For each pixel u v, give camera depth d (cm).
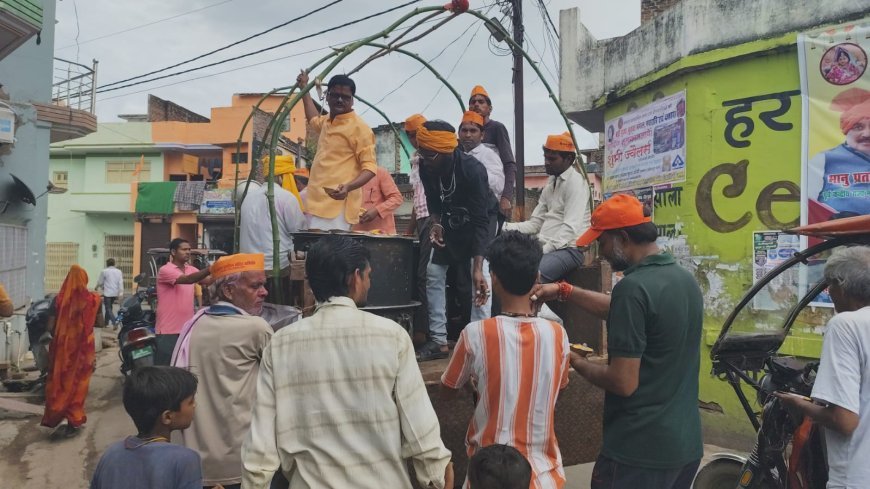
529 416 210
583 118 853
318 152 406
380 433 185
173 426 213
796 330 554
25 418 584
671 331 218
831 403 227
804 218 550
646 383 220
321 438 183
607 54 769
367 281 210
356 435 185
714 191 614
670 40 654
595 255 391
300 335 192
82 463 474
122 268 2297
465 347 217
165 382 208
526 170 1927
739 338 320
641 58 706
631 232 231
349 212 399
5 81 952
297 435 185
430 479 190
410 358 198
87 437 532
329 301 200
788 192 562
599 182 1612
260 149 394
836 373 228
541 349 212
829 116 535
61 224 2311
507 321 215
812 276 545
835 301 253
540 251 219
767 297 573
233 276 283
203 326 269
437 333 337
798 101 557
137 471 199
